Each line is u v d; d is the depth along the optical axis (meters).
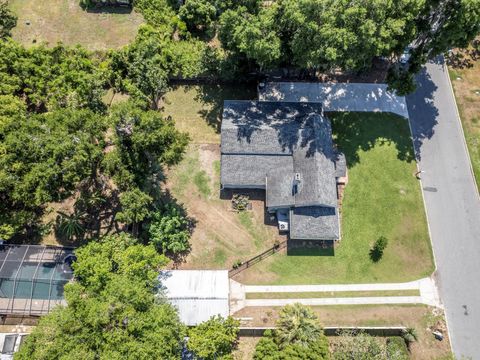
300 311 37.81
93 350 31.03
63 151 36.88
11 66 47.78
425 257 44.81
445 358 40.41
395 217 46.59
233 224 46.09
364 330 41.00
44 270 40.56
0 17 54.34
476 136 50.97
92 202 45.34
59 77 48.19
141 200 39.94
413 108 52.66
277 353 35.00
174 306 38.25
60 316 32.22
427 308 42.56
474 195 47.78
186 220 46.12
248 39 42.69
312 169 44.03
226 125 46.97
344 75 54.66
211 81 54.38
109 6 60.91
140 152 40.00
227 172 45.81
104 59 54.34
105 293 33.47
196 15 56.00
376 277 43.91
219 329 37.47
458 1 42.59
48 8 60.84
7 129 38.66
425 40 49.66
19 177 37.12
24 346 31.55
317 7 40.34
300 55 44.78
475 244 45.44
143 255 37.31
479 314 42.31
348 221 46.28
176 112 52.53
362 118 51.97
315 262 44.44
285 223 44.88
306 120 47.41
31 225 45.03
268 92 52.88
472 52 56.38
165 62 52.22
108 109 48.44
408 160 49.59
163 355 32.12
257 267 44.22
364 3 40.81
